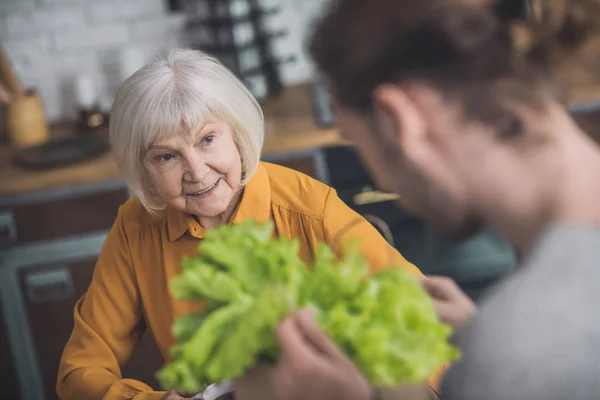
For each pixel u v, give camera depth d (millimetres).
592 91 2443
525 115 607
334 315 700
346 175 2555
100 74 3109
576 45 616
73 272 2648
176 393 1236
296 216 1391
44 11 3016
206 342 735
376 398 797
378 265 1312
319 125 2586
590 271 571
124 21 3057
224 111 1284
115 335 1442
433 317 732
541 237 601
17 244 2598
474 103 607
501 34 610
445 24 601
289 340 682
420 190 648
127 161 1318
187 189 1315
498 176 613
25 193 2553
